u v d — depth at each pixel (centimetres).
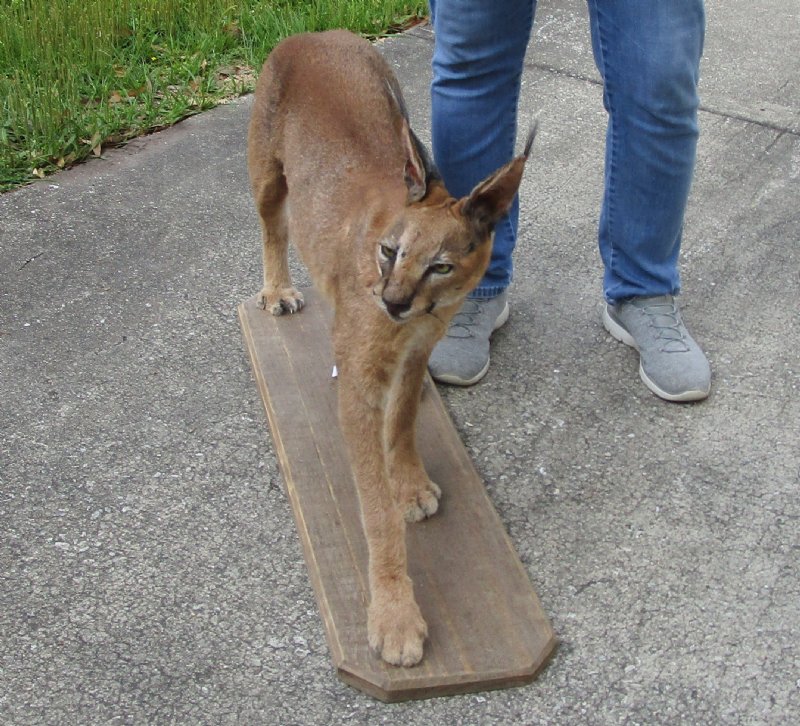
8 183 275
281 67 214
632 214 213
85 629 175
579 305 240
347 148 197
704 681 168
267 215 223
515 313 237
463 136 208
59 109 292
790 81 332
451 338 218
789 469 201
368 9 358
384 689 164
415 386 186
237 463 203
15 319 234
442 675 165
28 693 166
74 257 252
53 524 191
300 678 169
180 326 233
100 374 221
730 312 237
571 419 211
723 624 175
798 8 389
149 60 333
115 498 196
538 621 173
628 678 169
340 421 176
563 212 270
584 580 182
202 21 347
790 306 239
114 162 286
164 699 166
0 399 214
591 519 192
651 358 216
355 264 178
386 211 176
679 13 193
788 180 284
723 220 267
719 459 203
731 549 187
